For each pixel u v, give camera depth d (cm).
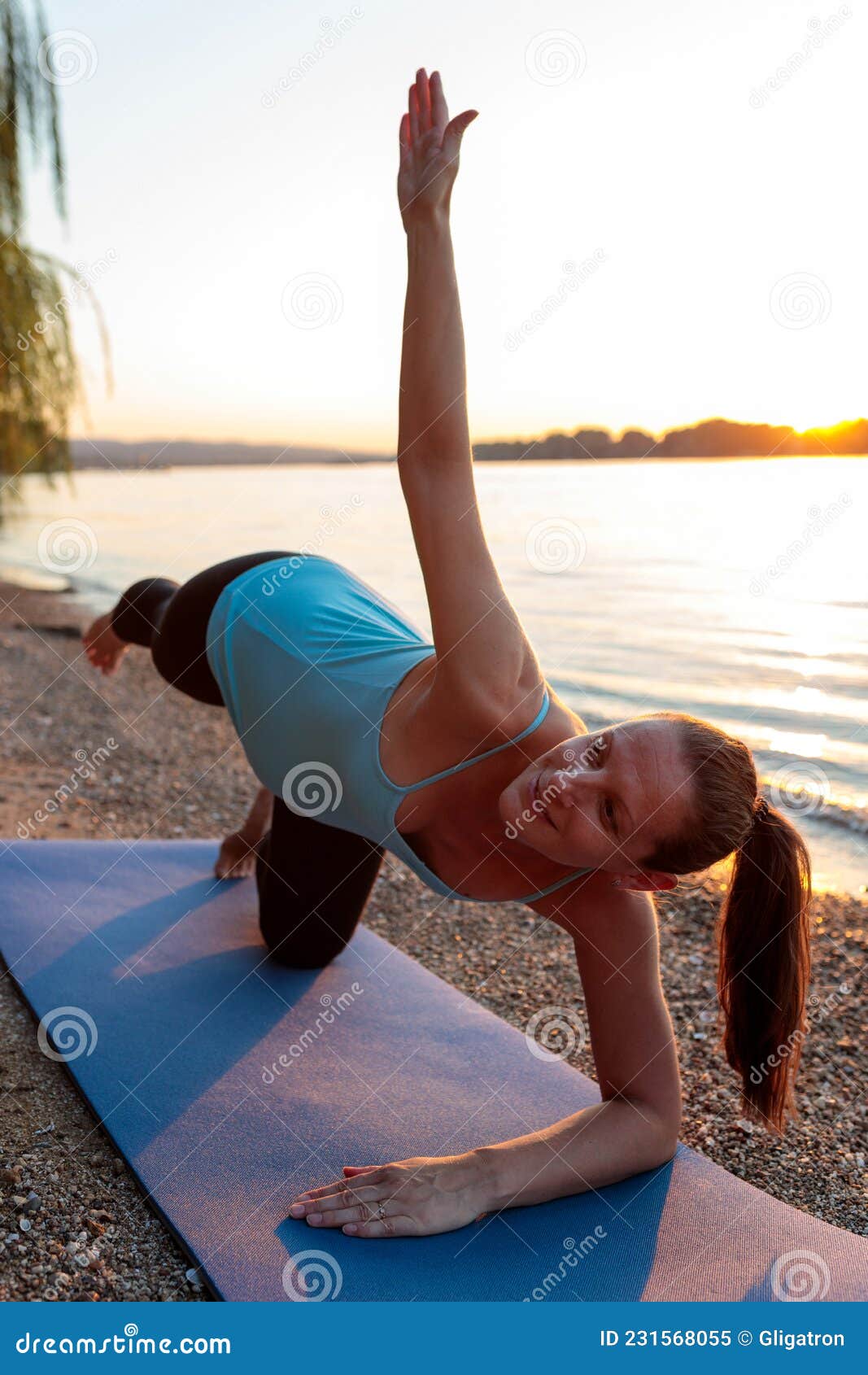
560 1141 179
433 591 158
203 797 459
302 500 2314
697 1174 187
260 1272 157
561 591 916
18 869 313
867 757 475
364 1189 171
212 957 266
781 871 171
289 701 194
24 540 1662
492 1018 245
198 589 236
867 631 718
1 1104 204
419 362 158
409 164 162
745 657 659
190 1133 193
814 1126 225
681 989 291
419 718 169
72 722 588
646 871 157
